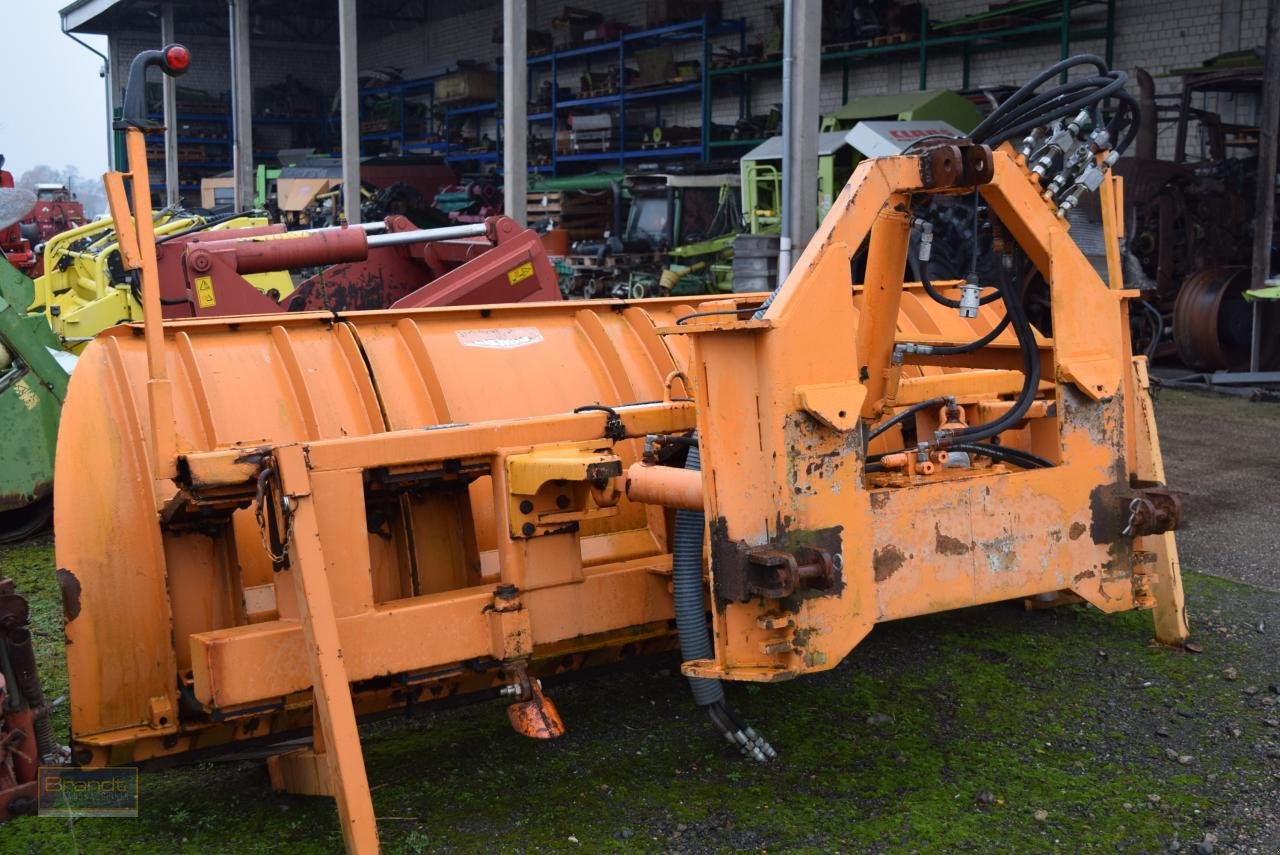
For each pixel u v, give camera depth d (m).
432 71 31.41
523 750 3.85
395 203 20.48
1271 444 8.88
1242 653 4.66
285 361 3.72
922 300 5.16
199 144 34.75
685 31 22.52
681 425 3.52
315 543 2.86
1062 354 3.40
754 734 3.63
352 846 2.81
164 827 3.37
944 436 3.51
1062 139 3.44
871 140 13.00
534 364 4.12
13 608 3.06
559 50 25.66
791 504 2.95
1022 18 17.00
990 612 5.16
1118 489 3.49
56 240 11.54
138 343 3.55
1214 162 13.51
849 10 19.38
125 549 3.23
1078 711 4.12
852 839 3.25
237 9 24.06
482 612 3.24
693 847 3.22
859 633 3.07
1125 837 3.26
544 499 3.27
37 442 6.57
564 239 18.09
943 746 3.84
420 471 3.26
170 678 3.21
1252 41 14.94
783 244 9.52
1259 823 3.33
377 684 3.22
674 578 3.38
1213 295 11.62
